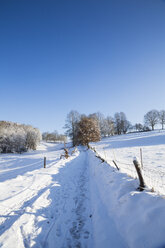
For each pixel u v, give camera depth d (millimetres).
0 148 46406
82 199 4406
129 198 2850
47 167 9484
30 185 5508
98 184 5238
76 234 2756
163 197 2375
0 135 48156
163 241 1741
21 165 16500
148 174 5883
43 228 2896
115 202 3197
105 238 2430
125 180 3730
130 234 2168
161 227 1892
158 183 4281
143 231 2037
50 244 2479
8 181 6109
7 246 2355
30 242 2484
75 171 8742
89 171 8578
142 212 2328
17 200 4137
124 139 36312
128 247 2064
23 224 2957
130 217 2471
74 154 19172
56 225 3033
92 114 54000
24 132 52531
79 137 37688
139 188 3068
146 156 11867
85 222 3154
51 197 4457
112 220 2844
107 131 59219
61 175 7477
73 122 44594
